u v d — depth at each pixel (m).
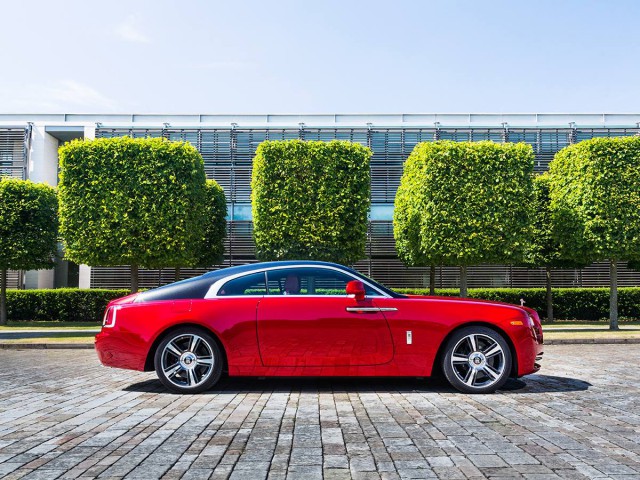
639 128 24.42
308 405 5.01
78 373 7.51
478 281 23.97
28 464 3.21
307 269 5.96
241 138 24.66
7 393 5.79
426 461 3.25
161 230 16.89
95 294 21.58
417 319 5.67
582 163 17.02
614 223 16.56
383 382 6.36
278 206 17.22
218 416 4.53
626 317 21.81
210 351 5.68
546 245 19.56
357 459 3.29
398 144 24.66
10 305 21.33
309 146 17.66
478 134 24.52
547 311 20.69
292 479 2.93
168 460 3.28
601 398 5.37
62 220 17.22
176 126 24.62
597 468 3.11
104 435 3.89
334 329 5.64
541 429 4.05
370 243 24.30
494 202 16.77
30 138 24.70
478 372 5.72
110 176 17.16
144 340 5.73
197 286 5.91
